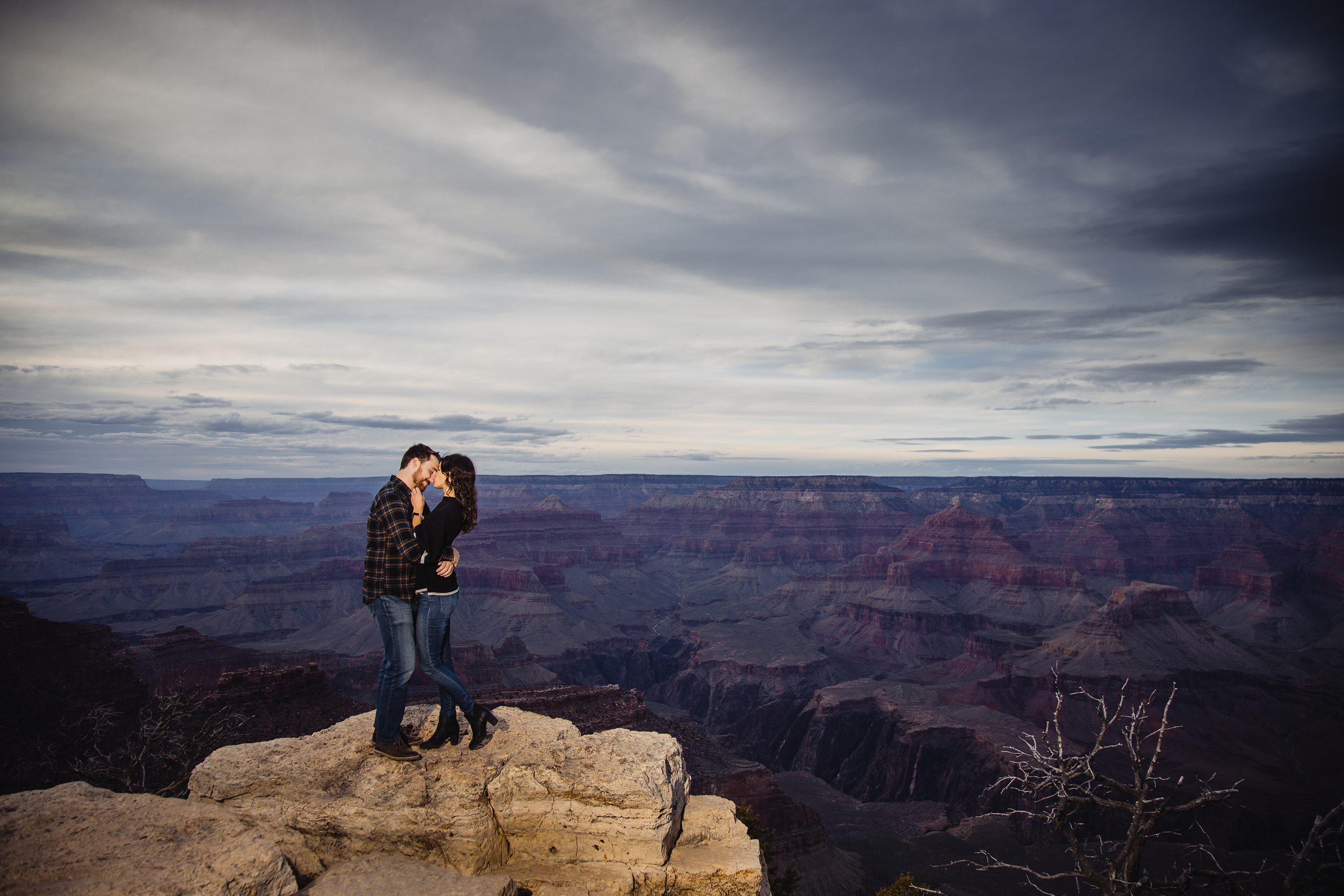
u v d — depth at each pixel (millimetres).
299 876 8898
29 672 59969
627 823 9180
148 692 67312
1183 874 13336
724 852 9836
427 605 9781
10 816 7742
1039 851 75750
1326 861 12070
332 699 60281
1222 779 105562
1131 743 14211
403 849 8898
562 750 10078
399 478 10219
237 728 51094
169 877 7141
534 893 8844
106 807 8102
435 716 11055
